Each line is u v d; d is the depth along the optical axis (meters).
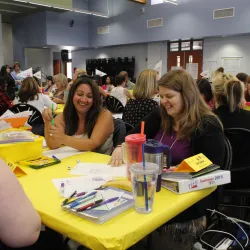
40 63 13.83
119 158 1.52
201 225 1.40
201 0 9.29
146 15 10.72
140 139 1.19
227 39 9.49
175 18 9.96
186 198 1.08
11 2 10.30
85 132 1.96
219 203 1.76
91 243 0.82
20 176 1.33
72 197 1.06
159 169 1.11
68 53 14.18
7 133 1.56
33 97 3.62
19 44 13.31
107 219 0.90
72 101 1.99
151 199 0.96
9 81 4.76
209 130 1.44
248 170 1.77
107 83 7.81
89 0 12.59
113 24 11.86
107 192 1.07
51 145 1.82
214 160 1.40
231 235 1.38
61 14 12.03
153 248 1.44
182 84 1.46
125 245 0.83
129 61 12.07
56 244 1.26
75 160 1.60
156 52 11.21
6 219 0.78
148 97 2.81
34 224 0.82
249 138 1.82
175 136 1.58
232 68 9.52
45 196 1.11
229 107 2.01
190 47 10.36
